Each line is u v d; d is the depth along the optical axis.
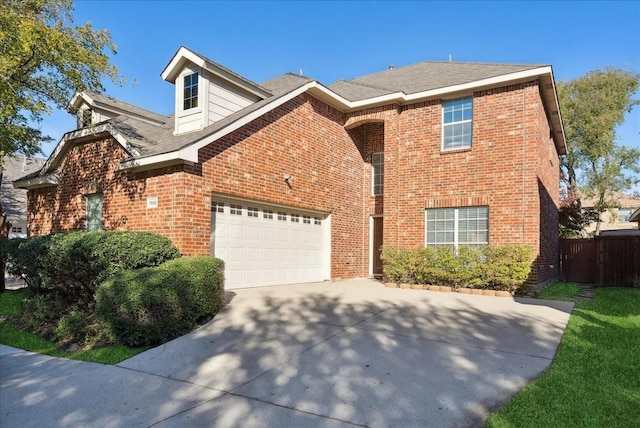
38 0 10.06
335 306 8.77
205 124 10.73
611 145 27.95
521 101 11.89
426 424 3.79
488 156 12.30
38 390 5.03
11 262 9.98
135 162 9.70
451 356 5.58
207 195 9.80
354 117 14.91
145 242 8.28
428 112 13.45
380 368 5.21
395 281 12.42
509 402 4.13
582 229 26.08
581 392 4.34
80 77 10.20
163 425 3.95
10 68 8.80
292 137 12.62
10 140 10.47
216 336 6.80
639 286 13.97
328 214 14.34
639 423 3.65
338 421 3.91
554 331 6.78
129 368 5.72
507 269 10.79
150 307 6.63
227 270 10.56
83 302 8.59
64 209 12.18
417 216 13.38
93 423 4.06
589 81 28.45
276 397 4.52
